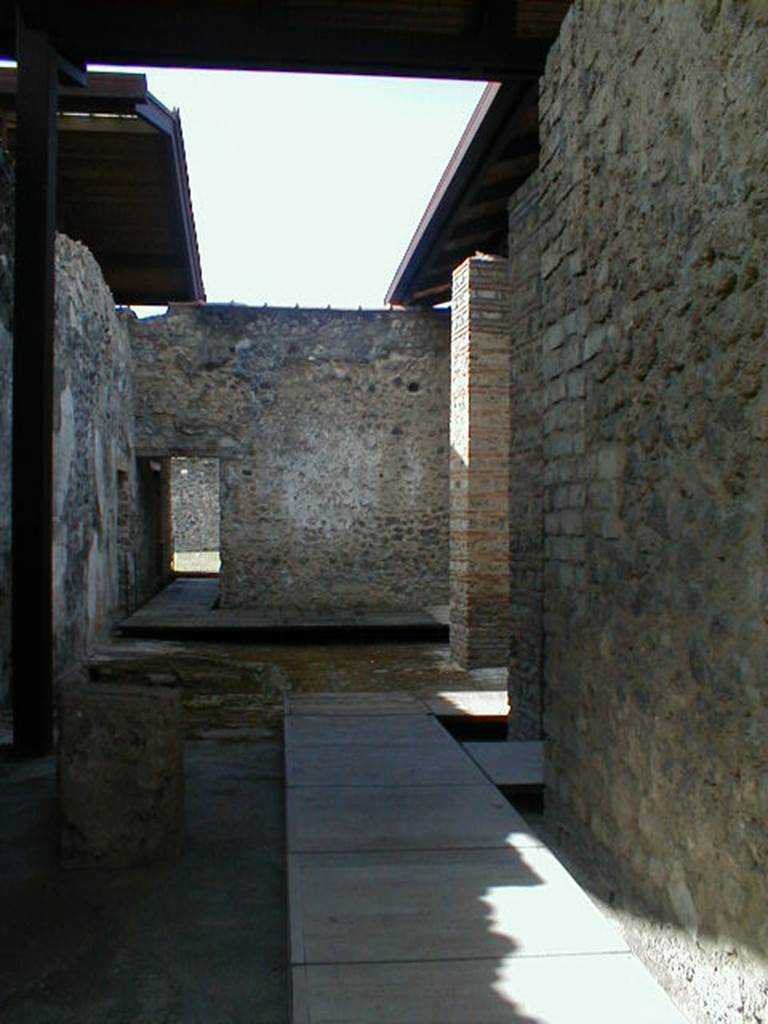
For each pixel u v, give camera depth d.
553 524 3.27
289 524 10.84
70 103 7.45
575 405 3.03
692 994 2.14
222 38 4.59
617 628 2.65
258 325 10.77
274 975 2.33
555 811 3.24
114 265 11.12
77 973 2.33
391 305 11.09
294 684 7.32
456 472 8.38
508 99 5.43
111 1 4.76
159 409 10.65
